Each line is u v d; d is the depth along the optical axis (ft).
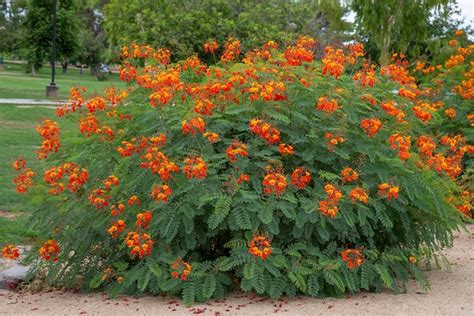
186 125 19.54
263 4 77.97
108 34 84.58
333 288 20.24
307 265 20.03
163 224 19.71
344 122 21.16
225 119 21.38
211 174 19.98
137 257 20.85
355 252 20.13
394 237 22.07
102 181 20.90
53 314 18.26
